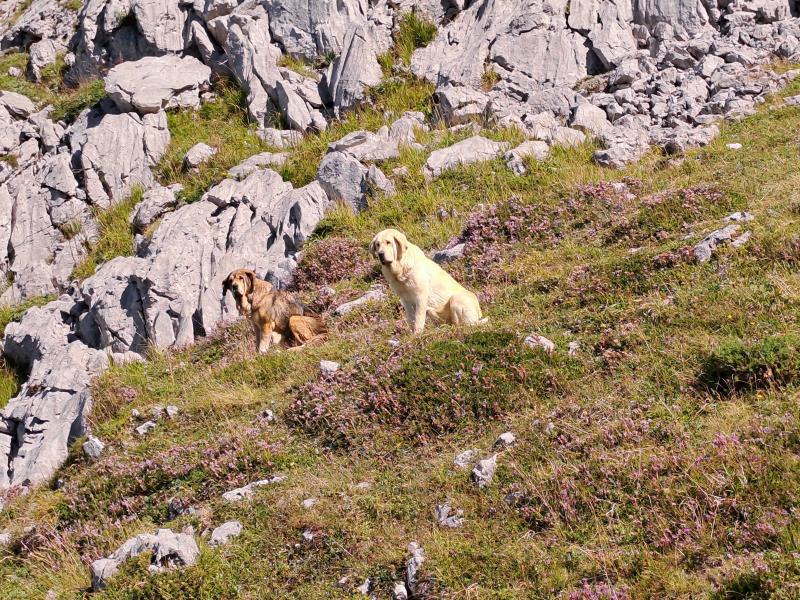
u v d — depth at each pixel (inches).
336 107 946.7
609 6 926.4
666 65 859.4
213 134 971.3
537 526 299.1
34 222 955.3
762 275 414.0
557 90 847.7
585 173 704.4
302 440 414.6
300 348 527.8
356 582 302.5
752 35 859.4
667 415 330.3
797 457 278.8
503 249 617.0
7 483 635.5
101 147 970.7
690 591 245.3
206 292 734.5
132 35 1123.3
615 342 394.6
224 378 528.7
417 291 474.6
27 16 1284.4
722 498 272.4
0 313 872.3
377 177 770.8
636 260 476.1
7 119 1100.5
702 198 537.0
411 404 397.4
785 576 231.8
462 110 864.3
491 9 968.3
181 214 820.0
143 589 315.9
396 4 1024.9
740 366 335.6
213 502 386.0
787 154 604.7
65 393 673.0
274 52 1019.9
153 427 501.0
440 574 283.3
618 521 285.4
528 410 370.9
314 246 714.2
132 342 744.3
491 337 421.7
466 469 343.3
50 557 402.6
